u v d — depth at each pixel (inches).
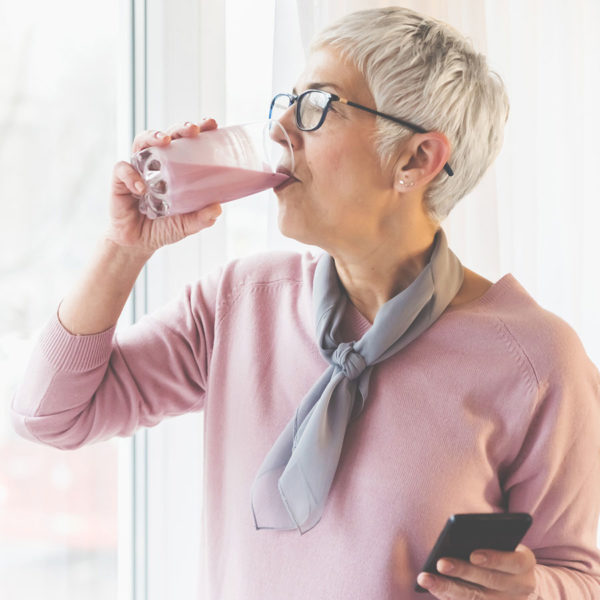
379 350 44.0
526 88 82.0
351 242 44.3
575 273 90.9
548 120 89.5
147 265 63.4
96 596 63.1
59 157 58.9
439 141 43.3
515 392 44.3
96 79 60.6
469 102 44.2
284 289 49.1
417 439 43.7
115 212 43.0
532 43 82.3
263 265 50.1
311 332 46.9
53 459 60.1
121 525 64.3
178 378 50.1
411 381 44.6
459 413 43.9
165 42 62.5
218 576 47.9
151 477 64.6
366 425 44.5
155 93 62.7
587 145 96.4
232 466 47.1
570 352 45.2
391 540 42.6
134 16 62.3
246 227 69.7
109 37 61.1
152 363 49.4
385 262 45.5
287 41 58.7
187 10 63.1
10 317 57.1
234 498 46.7
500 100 46.6
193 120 64.0
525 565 39.3
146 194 41.8
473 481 44.0
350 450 44.4
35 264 58.2
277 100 44.5
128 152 62.8
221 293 49.6
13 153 56.4
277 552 44.6
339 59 42.7
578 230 91.1
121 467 64.1
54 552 60.5
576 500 46.3
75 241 60.4
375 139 42.6
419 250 46.4
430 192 45.6
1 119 55.6
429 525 42.8
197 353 49.9
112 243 44.6
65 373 45.1
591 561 47.1
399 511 42.8
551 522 46.2
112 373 48.3
